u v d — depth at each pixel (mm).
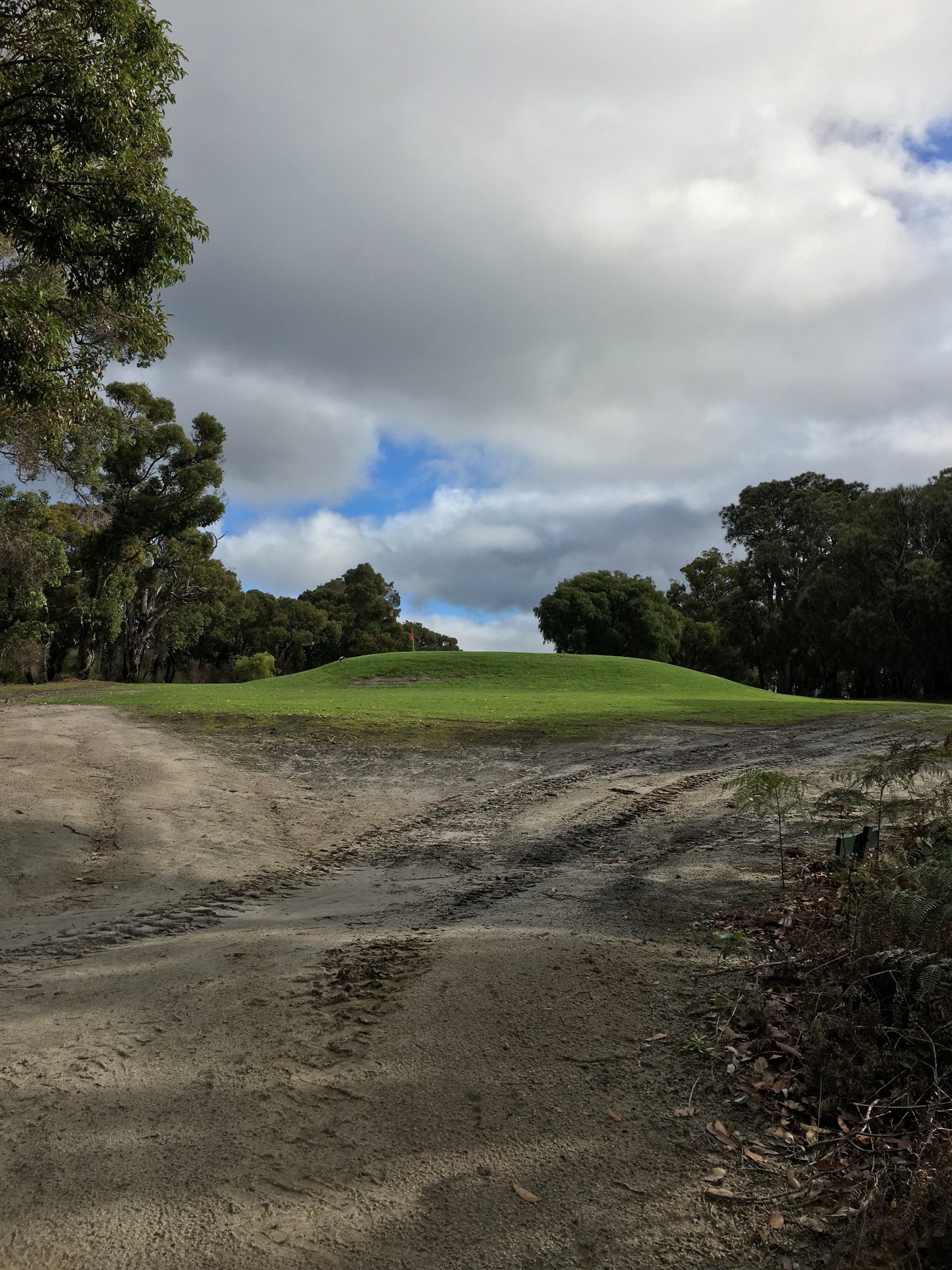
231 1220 2789
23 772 12594
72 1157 3139
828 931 4941
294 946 5516
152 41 11094
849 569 49688
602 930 5645
